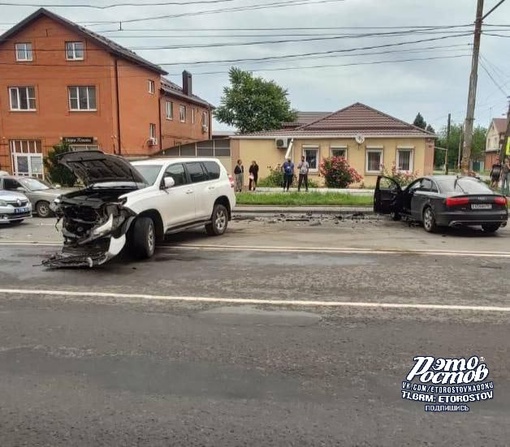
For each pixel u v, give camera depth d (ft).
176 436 9.97
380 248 31.78
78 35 103.60
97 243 26.32
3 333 15.99
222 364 13.46
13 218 45.27
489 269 25.13
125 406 11.19
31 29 104.78
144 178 30.22
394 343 14.88
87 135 106.11
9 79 106.83
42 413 10.92
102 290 21.27
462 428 10.25
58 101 106.11
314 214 55.52
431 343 14.85
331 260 27.63
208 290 21.16
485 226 39.42
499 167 77.61
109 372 13.00
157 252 30.42
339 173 87.15
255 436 9.95
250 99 192.34
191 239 35.94
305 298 19.80
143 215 28.32
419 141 91.30
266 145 95.20
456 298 19.67
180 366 13.34
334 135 92.73
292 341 15.11
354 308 18.40
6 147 108.37
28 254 30.25
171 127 134.00
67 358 13.93
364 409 11.03
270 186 89.56
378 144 92.27
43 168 107.45
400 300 19.43
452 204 37.68
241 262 27.17
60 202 27.35
